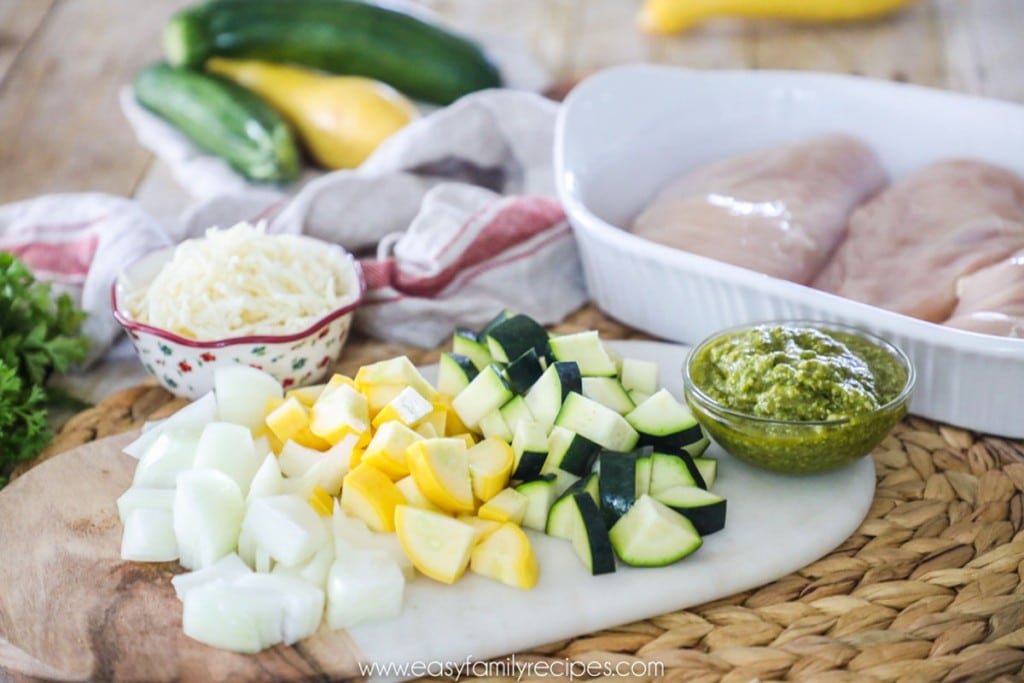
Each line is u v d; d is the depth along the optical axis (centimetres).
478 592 69
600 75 95
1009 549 72
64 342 86
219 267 83
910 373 74
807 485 74
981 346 75
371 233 95
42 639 68
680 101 97
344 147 108
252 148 105
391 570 68
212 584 67
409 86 114
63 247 93
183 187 108
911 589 70
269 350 82
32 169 110
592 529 69
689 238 88
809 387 73
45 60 125
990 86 114
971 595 70
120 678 66
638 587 69
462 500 71
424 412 74
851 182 92
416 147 98
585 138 93
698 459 75
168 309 82
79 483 76
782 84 97
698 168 96
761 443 73
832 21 125
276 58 114
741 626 68
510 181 102
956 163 92
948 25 124
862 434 72
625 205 96
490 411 76
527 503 72
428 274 89
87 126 116
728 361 75
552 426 75
